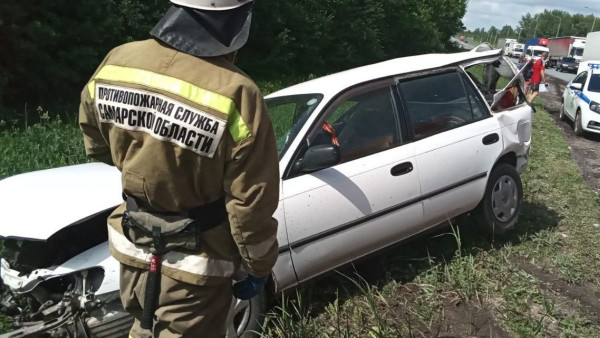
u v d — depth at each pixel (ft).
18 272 9.11
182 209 5.60
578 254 15.58
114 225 6.22
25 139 19.62
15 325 8.61
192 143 5.19
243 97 5.24
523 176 23.61
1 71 27.71
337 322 10.79
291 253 10.71
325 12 65.62
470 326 11.44
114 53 5.75
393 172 12.33
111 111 5.53
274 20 56.29
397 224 12.49
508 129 15.29
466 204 14.11
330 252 11.35
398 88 13.30
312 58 62.69
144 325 5.73
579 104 40.45
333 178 11.40
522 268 14.43
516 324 11.52
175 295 5.67
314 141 11.53
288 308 11.43
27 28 27.94
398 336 10.66
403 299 12.40
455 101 14.49
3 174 15.43
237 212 5.35
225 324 6.23
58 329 8.43
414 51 89.15
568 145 35.96
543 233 16.69
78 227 9.18
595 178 26.73
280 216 10.51
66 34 30.58
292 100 12.79
